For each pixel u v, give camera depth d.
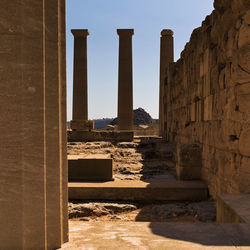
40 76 2.12
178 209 5.36
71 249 2.13
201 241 2.20
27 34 2.07
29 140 2.11
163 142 14.84
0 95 2.05
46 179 2.20
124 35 21.56
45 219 2.17
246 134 4.38
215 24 6.16
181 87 11.52
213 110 6.28
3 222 2.10
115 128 29.08
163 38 21.78
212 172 6.09
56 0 2.19
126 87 21.52
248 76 4.45
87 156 7.68
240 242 2.17
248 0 4.34
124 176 7.84
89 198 6.33
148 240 2.23
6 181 2.08
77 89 22.61
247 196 3.64
